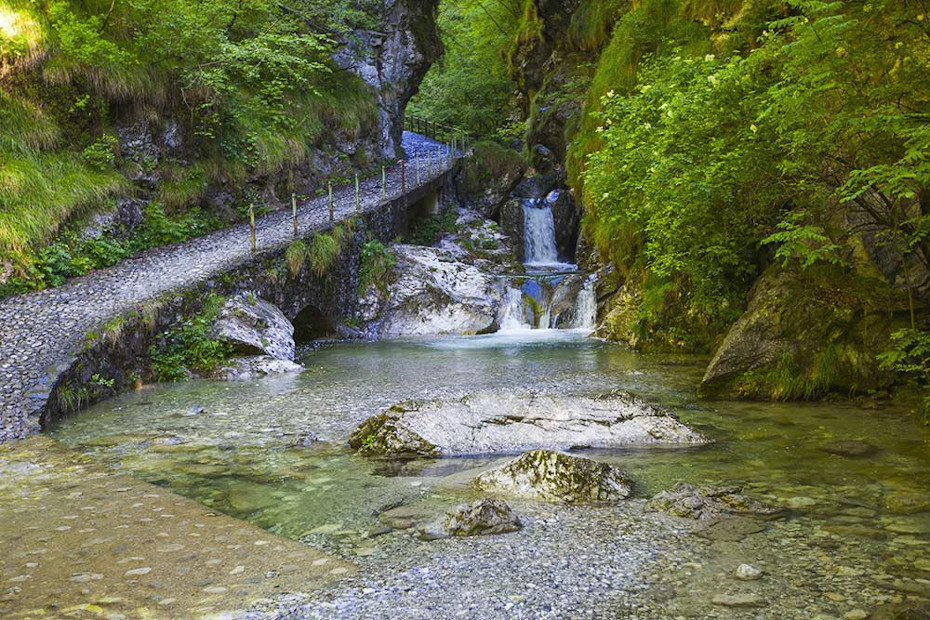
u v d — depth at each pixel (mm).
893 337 7164
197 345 11531
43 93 13766
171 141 16438
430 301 17969
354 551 4180
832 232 9344
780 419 7523
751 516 4609
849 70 6520
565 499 5090
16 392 8242
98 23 14492
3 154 12500
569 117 25188
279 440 7141
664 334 13328
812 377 8414
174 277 12547
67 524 4711
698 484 5363
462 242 24438
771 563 3836
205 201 16938
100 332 9945
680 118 10055
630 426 6832
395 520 4734
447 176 26406
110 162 14711
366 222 18531
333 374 11414
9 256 11531
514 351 13969
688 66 11656
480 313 18062
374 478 5781
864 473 5527
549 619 3254
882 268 9242
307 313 16250
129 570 3914
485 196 27781
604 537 4301
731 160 9055
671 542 4188
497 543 4246
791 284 9203
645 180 10742
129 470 6125
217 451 6730
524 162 28531
